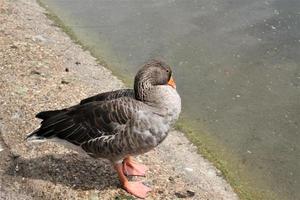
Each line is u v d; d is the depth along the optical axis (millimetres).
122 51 12672
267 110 10344
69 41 12922
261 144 9328
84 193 7312
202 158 8711
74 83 10438
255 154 9047
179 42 13023
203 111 10266
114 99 6887
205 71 11758
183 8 14969
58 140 7117
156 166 8148
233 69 11828
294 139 9492
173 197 7422
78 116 6945
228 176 8320
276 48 12609
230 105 10500
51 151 8133
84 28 13875
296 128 9789
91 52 12500
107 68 11758
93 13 14867
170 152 8703
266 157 8984
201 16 14336
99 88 10523
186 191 7598
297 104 10523
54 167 7789
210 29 13586
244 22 13875
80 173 7711
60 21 14125
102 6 15375
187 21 14078
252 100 10680
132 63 12141
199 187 7844
